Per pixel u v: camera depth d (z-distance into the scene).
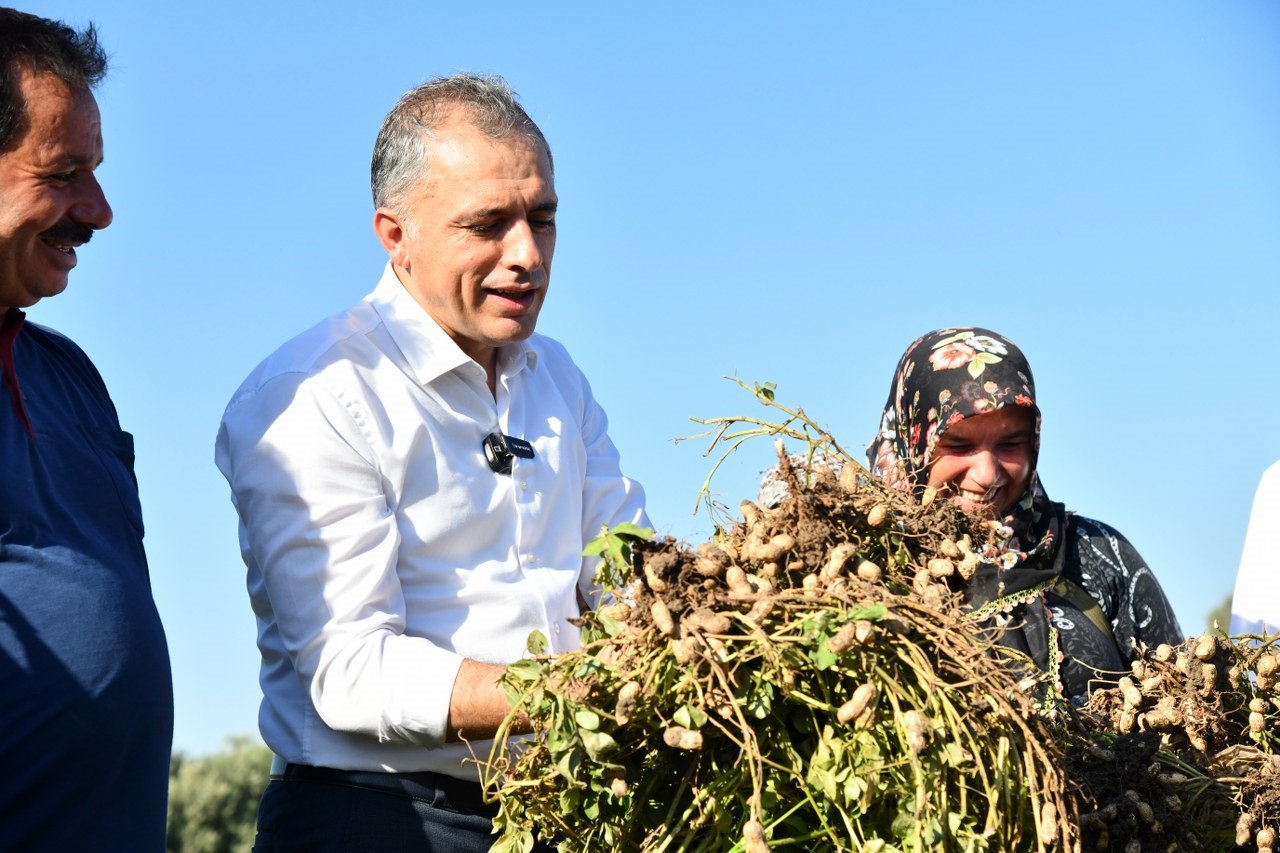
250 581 2.78
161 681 2.54
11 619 2.37
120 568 2.54
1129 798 2.40
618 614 2.24
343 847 2.62
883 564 2.40
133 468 2.80
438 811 2.65
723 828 2.15
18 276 2.51
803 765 2.14
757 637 2.08
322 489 2.61
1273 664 2.62
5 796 2.33
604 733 2.12
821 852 2.15
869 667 2.09
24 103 2.41
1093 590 3.39
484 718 2.46
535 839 2.62
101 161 2.59
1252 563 3.67
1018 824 2.13
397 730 2.48
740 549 2.30
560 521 2.94
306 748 2.66
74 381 2.77
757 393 2.45
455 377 2.82
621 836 2.24
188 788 14.44
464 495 2.77
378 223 2.84
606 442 3.24
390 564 2.63
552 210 2.79
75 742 2.38
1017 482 3.34
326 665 2.54
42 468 2.52
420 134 2.73
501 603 2.75
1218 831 2.50
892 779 2.08
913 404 3.41
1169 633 3.42
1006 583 3.23
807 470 2.40
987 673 2.13
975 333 3.43
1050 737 2.23
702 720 2.08
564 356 3.24
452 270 2.70
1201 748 2.55
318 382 2.68
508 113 2.75
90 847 2.39
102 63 2.60
